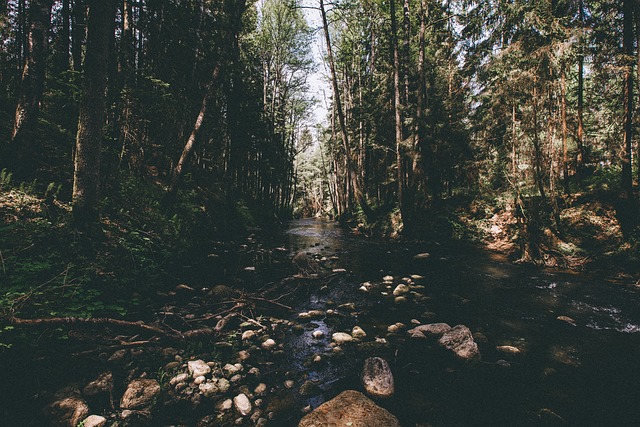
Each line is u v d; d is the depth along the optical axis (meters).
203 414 2.84
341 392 3.18
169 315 4.66
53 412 2.50
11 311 3.11
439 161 14.32
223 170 20.25
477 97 11.87
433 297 6.45
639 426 2.78
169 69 11.07
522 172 11.93
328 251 11.70
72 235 4.95
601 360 3.97
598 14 10.51
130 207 7.76
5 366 2.78
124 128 8.30
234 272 7.74
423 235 13.41
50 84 8.01
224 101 16.86
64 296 3.82
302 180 52.59
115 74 7.15
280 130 26.97
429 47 16.77
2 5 9.97
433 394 3.27
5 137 6.78
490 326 5.04
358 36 20.97
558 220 9.37
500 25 10.31
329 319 5.31
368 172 23.72
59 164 7.17
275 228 20.69
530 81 8.80
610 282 7.21
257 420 2.79
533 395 3.26
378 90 19.19
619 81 10.57
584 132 13.55
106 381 3.03
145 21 10.49
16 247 4.22
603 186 10.09
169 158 12.86
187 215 10.53
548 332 4.81
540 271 8.38
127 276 5.30
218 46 12.06
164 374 3.35
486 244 11.63
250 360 3.87
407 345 4.37
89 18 4.97
